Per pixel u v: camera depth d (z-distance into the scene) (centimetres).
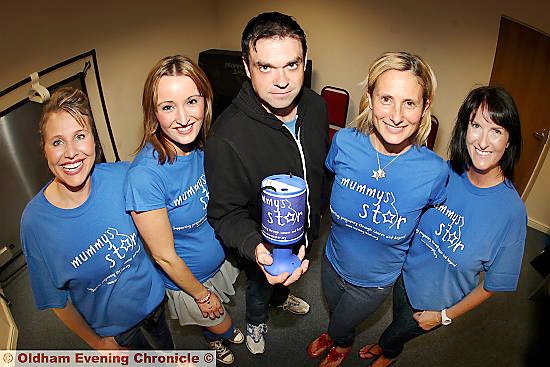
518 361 222
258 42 118
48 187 122
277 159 139
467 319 246
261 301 196
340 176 141
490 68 317
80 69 313
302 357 221
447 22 325
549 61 283
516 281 135
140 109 385
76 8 300
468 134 124
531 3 279
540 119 301
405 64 117
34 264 124
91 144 116
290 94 126
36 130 277
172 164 131
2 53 257
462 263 137
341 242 156
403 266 159
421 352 226
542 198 321
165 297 171
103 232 127
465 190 132
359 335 232
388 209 135
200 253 155
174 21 397
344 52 390
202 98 130
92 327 149
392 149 130
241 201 139
